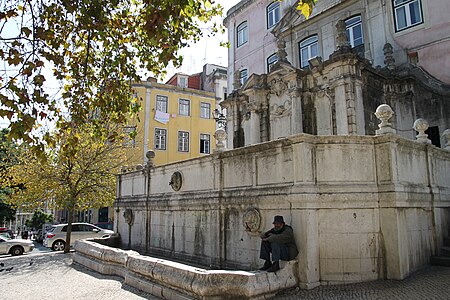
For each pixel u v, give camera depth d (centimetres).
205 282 626
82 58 752
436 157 897
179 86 3350
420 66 1420
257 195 808
